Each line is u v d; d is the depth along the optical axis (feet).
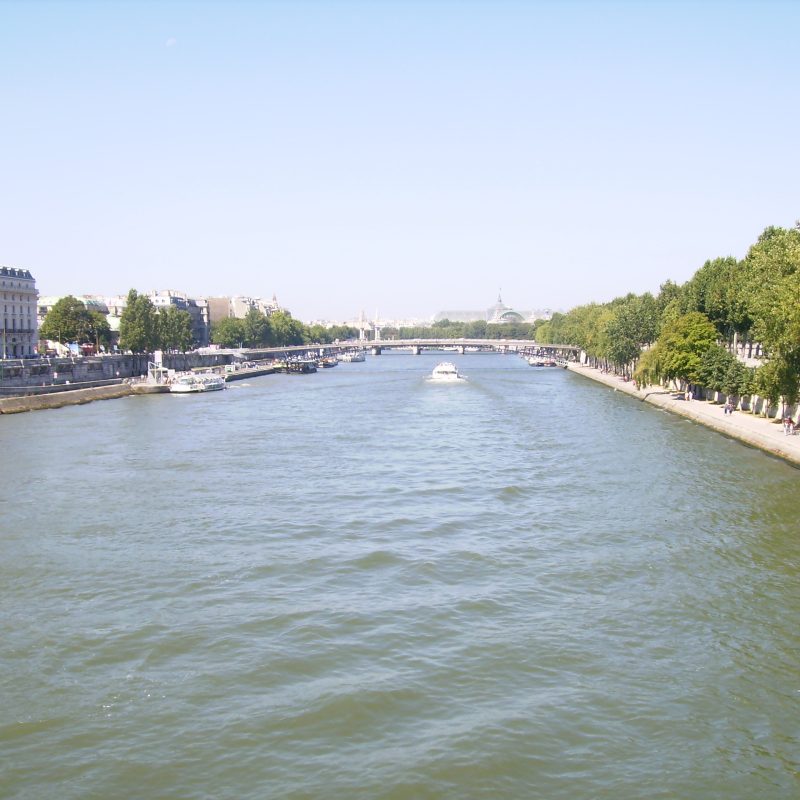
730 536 198.90
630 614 150.61
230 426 421.59
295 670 130.11
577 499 237.45
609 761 106.32
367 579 169.78
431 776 103.24
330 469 288.10
